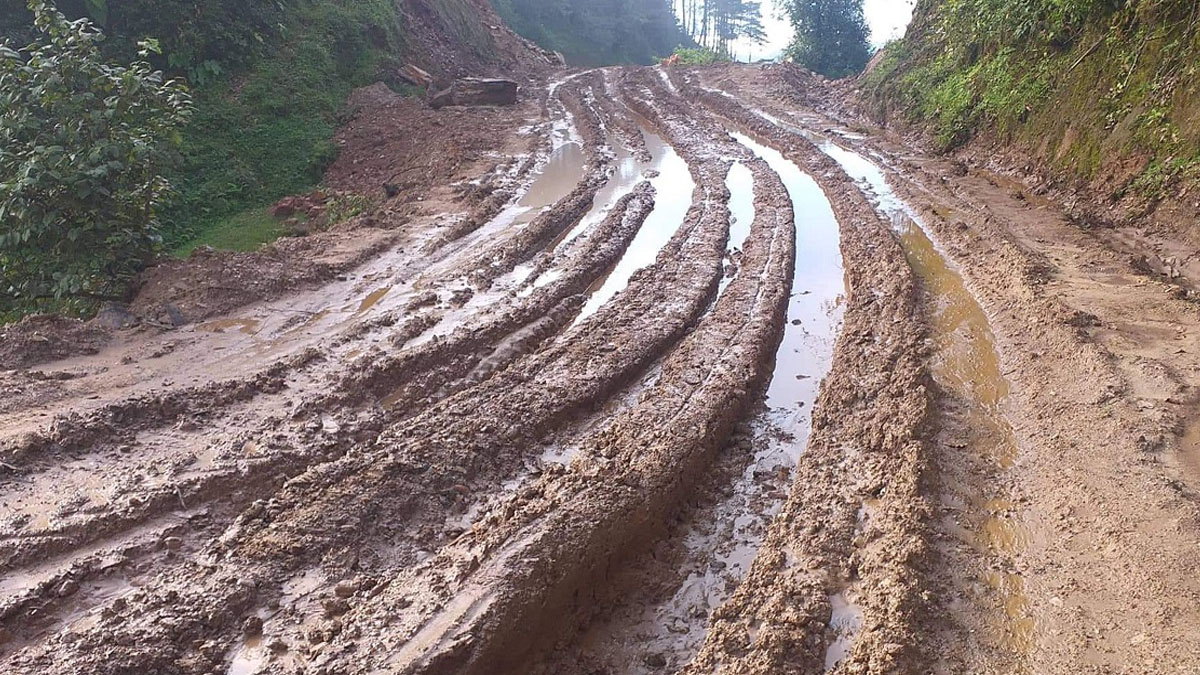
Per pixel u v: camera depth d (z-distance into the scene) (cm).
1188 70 954
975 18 1492
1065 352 652
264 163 1536
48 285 809
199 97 1578
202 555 454
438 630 388
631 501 496
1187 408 544
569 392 645
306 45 1880
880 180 1375
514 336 771
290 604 423
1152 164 972
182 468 526
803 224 1177
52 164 763
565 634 427
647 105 2272
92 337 711
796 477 545
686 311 823
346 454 555
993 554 453
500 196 1278
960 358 704
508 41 3238
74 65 804
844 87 2734
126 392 616
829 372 711
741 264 972
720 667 384
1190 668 348
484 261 955
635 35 5900
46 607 414
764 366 730
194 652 390
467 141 1673
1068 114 1197
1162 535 432
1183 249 873
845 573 445
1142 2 1073
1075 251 899
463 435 571
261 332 748
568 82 2817
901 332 748
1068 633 385
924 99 1764
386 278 908
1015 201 1153
